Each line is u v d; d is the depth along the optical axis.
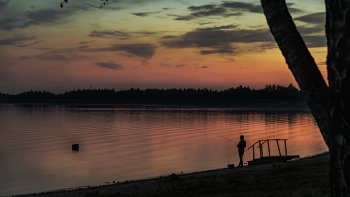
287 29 3.72
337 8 3.13
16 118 122.06
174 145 53.09
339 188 3.18
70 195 15.65
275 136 64.50
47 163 37.56
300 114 147.25
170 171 31.02
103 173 31.09
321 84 3.50
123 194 13.23
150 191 14.05
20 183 27.34
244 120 111.12
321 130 3.44
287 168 15.62
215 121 107.56
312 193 9.84
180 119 117.94
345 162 3.11
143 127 88.12
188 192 12.03
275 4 3.80
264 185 12.16
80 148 50.31
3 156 42.59
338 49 3.14
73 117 128.12
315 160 21.22
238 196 10.41
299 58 3.61
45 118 122.69
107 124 97.69
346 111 3.11
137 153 44.72
